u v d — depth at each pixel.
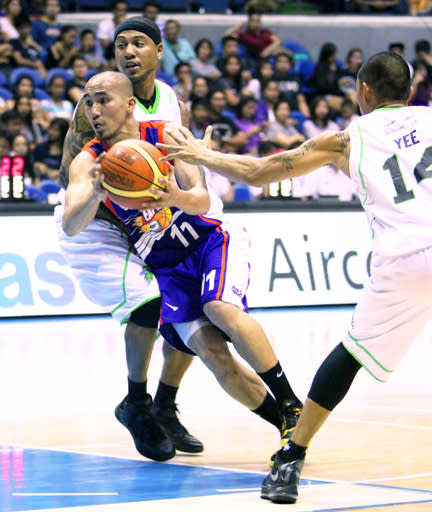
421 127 5.49
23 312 15.59
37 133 19.20
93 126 6.31
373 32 27.89
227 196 18.28
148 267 6.85
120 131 6.31
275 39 24.88
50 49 22.27
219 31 26.77
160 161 5.82
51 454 6.86
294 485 5.45
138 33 6.84
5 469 6.38
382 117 5.58
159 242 6.69
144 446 6.63
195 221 6.69
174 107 7.17
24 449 7.03
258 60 24.41
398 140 5.47
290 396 6.61
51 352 12.17
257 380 6.73
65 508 5.30
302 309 16.75
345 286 17.31
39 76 21.62
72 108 20.50
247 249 6.84
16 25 22.83
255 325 6.49
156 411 7.07
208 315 6.55
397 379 10.43
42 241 15.80
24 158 17.55
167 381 7.11
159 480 6.08
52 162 18.30
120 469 6.41
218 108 20.09
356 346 5.54
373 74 5.69
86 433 7.64
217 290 6.50
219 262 6.61
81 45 22.44
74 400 9.09
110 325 14.90
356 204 17.53
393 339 5.49
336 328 14.21
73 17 25.66
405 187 5.38
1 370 10.83
